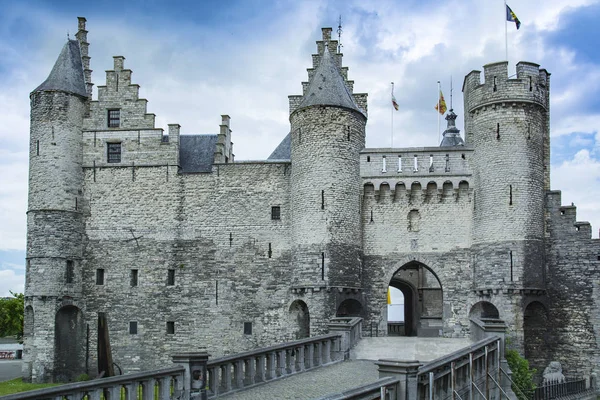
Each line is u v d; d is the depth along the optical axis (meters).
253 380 21.81
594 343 37.50
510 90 38.09
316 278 38.03
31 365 39.97
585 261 38.22
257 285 40.91
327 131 39.44
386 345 32.19
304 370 25.14
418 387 17.23
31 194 41.59
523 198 37.44
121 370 41.22
